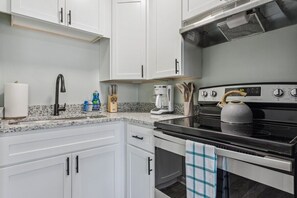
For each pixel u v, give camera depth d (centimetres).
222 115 127
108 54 198
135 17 191
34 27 165
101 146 151
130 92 238
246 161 80
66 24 162
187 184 99
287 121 116
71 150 135
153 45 183
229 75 157
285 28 128
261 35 139
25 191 117
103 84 216
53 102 181
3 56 157
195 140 101
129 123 158
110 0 194
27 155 117
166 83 208
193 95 178
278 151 72
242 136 85
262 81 138
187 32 153
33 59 171
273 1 102
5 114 145
